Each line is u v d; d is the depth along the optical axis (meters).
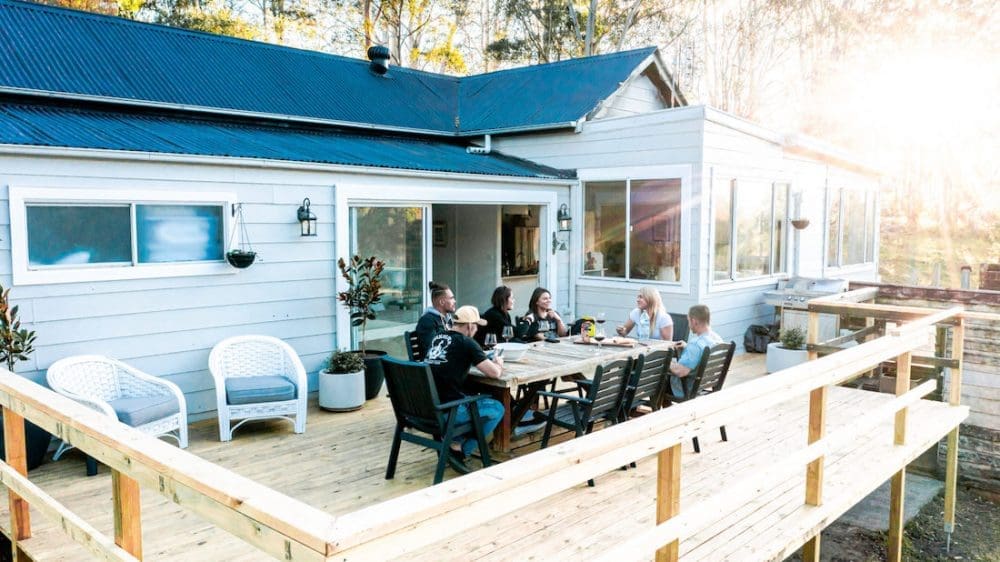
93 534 2.47
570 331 7.29
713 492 4.44
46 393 2.99
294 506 1.59
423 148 10.11
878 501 6.27
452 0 24.36
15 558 3.61
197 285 6.27
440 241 11.95
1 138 5.32
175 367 6.18
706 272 9.09
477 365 4.74
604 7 23.14
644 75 11.99
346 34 23.08
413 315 8.13
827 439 3.78
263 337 6.40
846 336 6.77
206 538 3.92
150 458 2.01
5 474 3.29
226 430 5.83
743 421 6.08
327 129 9.92
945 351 7.20
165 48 9.70
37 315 5.40
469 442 4.97
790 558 5.16
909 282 19.05
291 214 6.84
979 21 23.53
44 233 5.44
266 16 22.44
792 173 11.02
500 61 24.80
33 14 8.95
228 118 8.91
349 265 7.31
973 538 5.71
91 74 8.16
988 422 6.47
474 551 3.62
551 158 10.42
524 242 11.95
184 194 6.11
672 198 9.14
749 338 9.97
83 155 5.48
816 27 25.47
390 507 1.60
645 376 5.12
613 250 9.80
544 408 6.39
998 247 24.12
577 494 4.45
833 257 12.94
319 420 6.48
